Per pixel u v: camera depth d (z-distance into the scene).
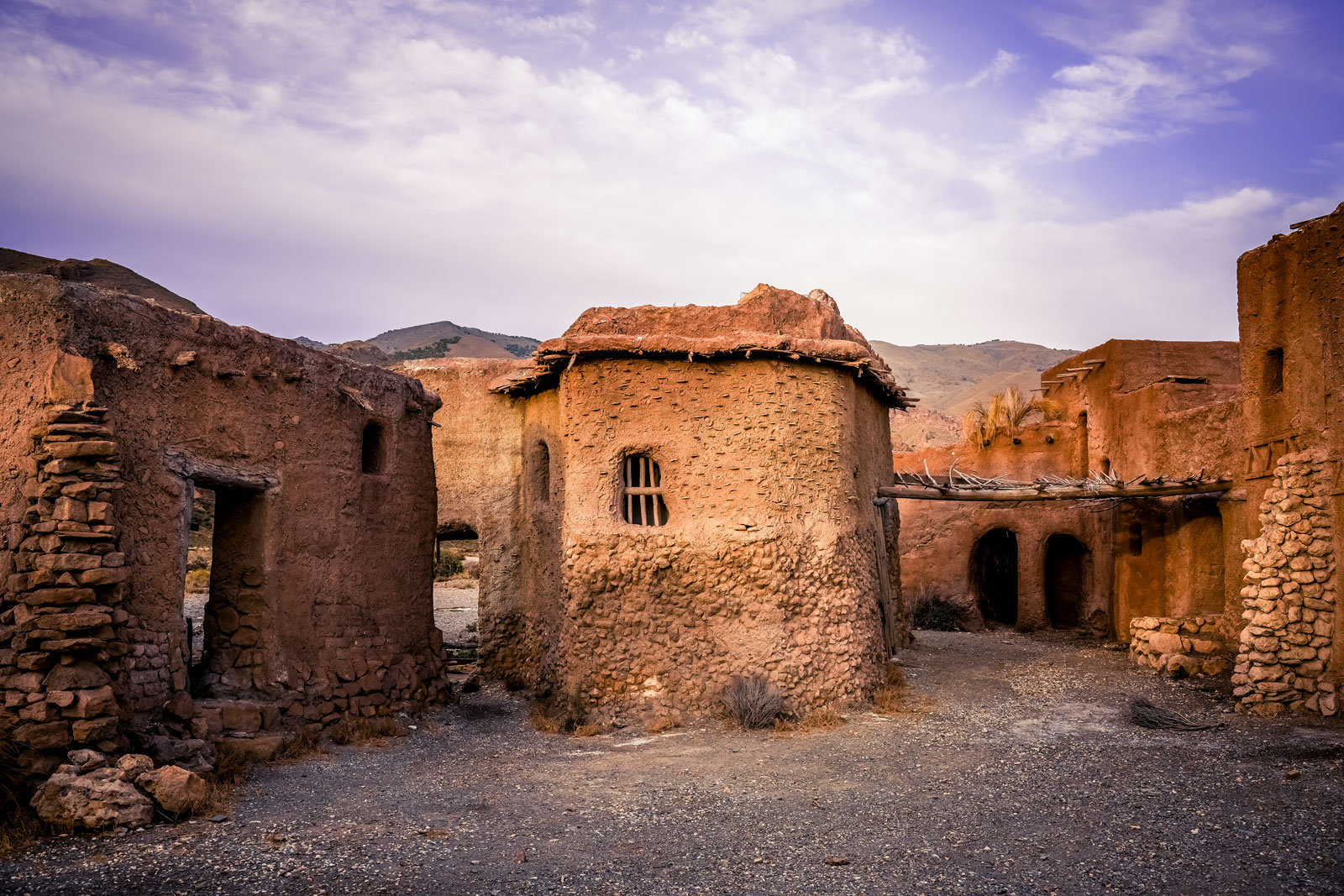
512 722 14.46
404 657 14.62
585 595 14.26
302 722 12.35
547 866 7.95
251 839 8.34
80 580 9.33
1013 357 121.31
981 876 7.65
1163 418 18.64
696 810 9.51
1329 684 12.59
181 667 10.81
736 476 14.30
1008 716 13.70
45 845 7.96
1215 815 8.81
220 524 12.48
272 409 12.46
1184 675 15.89
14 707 8.89
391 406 14.77
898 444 61.22
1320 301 13.21
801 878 7.69
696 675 13.91
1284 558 13.21
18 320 9.95
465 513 18.14
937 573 25.94
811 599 14.23
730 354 14.51
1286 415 13.94
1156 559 19.00
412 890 7.35
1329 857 7.73
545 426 16.95
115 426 10.19
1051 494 17.08
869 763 11.26
